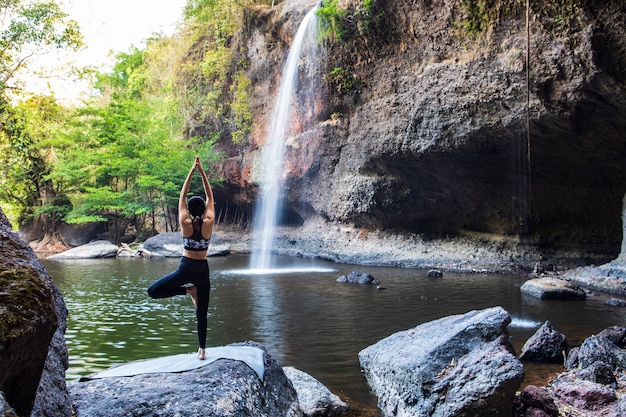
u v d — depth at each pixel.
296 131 28.27
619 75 14.01
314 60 25.72
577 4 14.01
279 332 9.96
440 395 5.45
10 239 3.57
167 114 37.59
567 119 15.68
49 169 35.41
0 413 2.60
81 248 28.58
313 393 6.19
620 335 8.45
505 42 16.39
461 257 22.00
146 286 16.58
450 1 17.77
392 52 21.17
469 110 18.23
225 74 34.06
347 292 14.88
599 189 19.02
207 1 35.06
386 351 6.87
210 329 10.27
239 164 33.47
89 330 10.18
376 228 25.91
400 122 21.39
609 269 15.38
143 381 4.75
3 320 2.85
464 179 21.83
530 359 8.00
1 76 22.72
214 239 29.47
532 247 21.30
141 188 34.09
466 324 6.38
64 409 3.87
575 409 5.73
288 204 30.77
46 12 22.50
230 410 4.41
